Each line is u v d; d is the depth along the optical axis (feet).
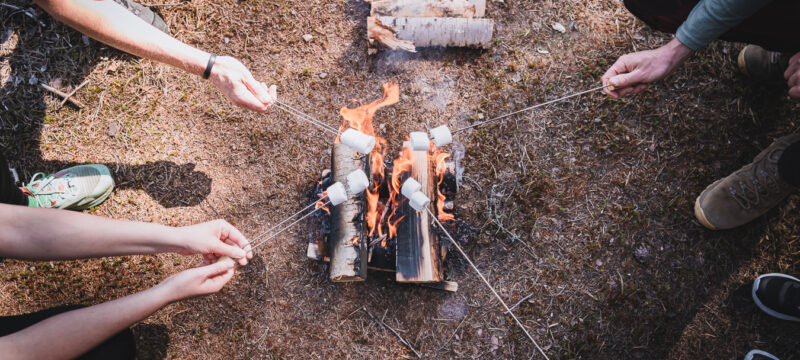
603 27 9.55
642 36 9.47
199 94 9.47
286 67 9.58
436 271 7.91
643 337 8.64
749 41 7.00
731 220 8.48
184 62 6.64
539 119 9.28
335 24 9.67
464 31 8.95
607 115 9.23
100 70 9.45
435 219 7.59
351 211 7.62
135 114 9.45
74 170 8.80
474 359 8.67
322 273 8.89
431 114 9.37
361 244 7.63
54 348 4.88
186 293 5.76
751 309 8.63
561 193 9.07
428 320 8.77
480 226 8.99
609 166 9.15
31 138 9.31
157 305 5.55
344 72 9.53
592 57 9.45
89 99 9.43
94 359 6.33
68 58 9.43
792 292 8.13
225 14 9.68
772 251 8.73
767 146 9.03
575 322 8.70
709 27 6.06
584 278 8.83
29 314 6.36
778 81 8.84
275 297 8.88
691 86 9.23
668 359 8.59
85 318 5.11
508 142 9.23
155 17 9.19
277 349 8.78
